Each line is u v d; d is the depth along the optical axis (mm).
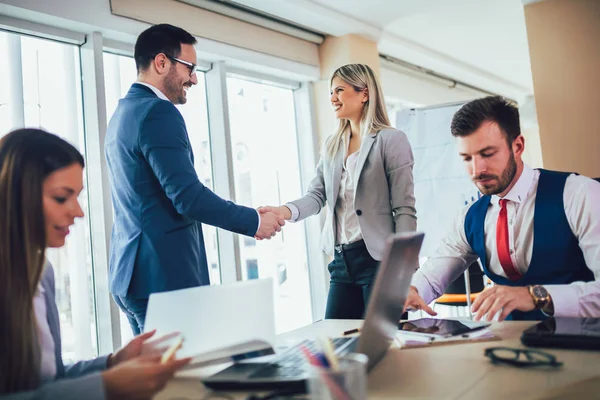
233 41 3490
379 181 2279
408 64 5516
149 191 1845
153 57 1987
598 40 3918
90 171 2713
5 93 2457
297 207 2410
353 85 2359
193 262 1874
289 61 3953
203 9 3299
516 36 5008
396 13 4148
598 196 1384
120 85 2986
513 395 777
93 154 2709
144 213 1839
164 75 1999
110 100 2934
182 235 1863
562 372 871
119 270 1862
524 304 1211
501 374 887
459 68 5867
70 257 2621
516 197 1483
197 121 3490
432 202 3969
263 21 3689
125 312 1964
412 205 2262
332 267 2354
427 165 4000
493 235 1540
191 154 1947
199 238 1974
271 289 1090
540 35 4078
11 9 2391
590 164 3926
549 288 1231
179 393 924
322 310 4219
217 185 3539
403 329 1290
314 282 4266
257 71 3883
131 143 1832
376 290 842
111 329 2650
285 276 4043
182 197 1797
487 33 4871
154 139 1791
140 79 2023
